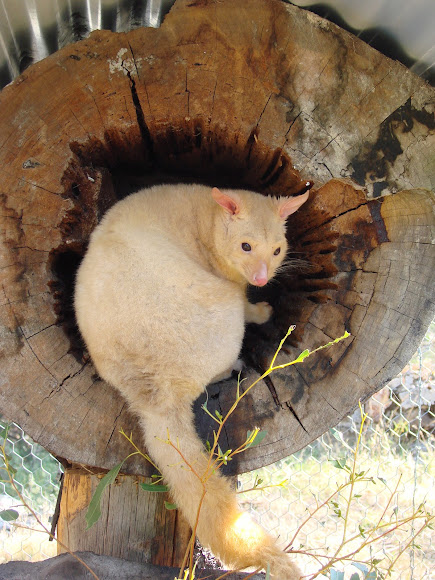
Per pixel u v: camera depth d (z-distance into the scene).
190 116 0.40
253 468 0.39
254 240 0.45
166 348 0.36
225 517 0.34
